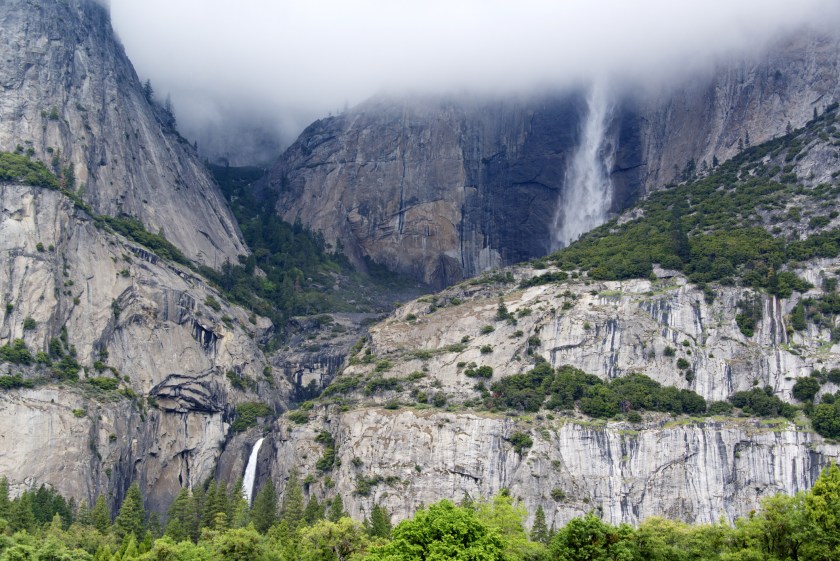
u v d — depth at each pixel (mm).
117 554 167500
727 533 134750
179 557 165250
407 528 125500
